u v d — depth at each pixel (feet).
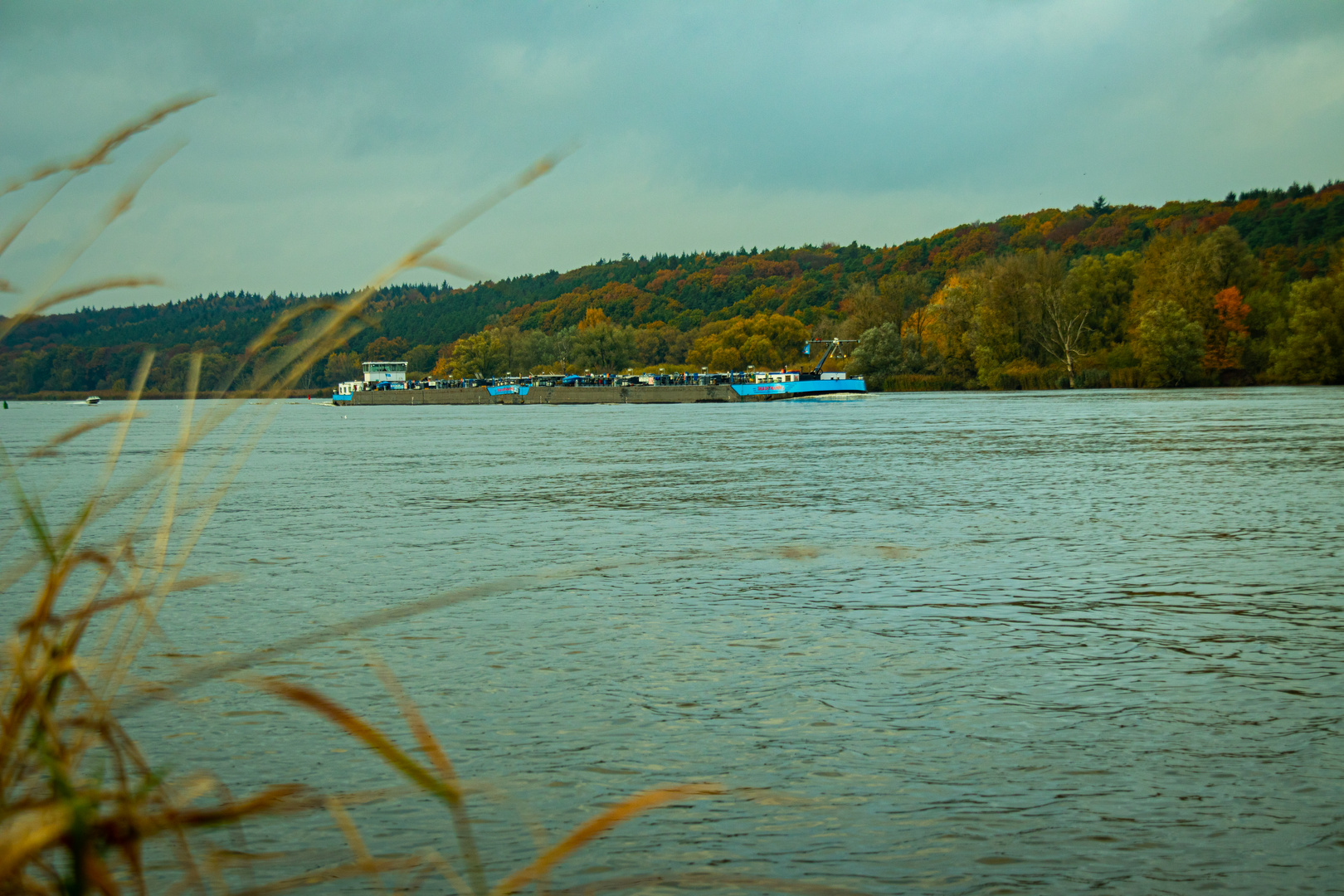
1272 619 50.14
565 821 29.07
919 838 27.73
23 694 8.34
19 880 6.92
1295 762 32.22
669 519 89.20
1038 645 46.39
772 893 24.80
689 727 36.42
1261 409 263.70
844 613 53.16
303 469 154.61
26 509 8.78
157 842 26.71
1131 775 31.55
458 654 46.14
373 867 9.39
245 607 56.18
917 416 289.12
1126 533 76.59
